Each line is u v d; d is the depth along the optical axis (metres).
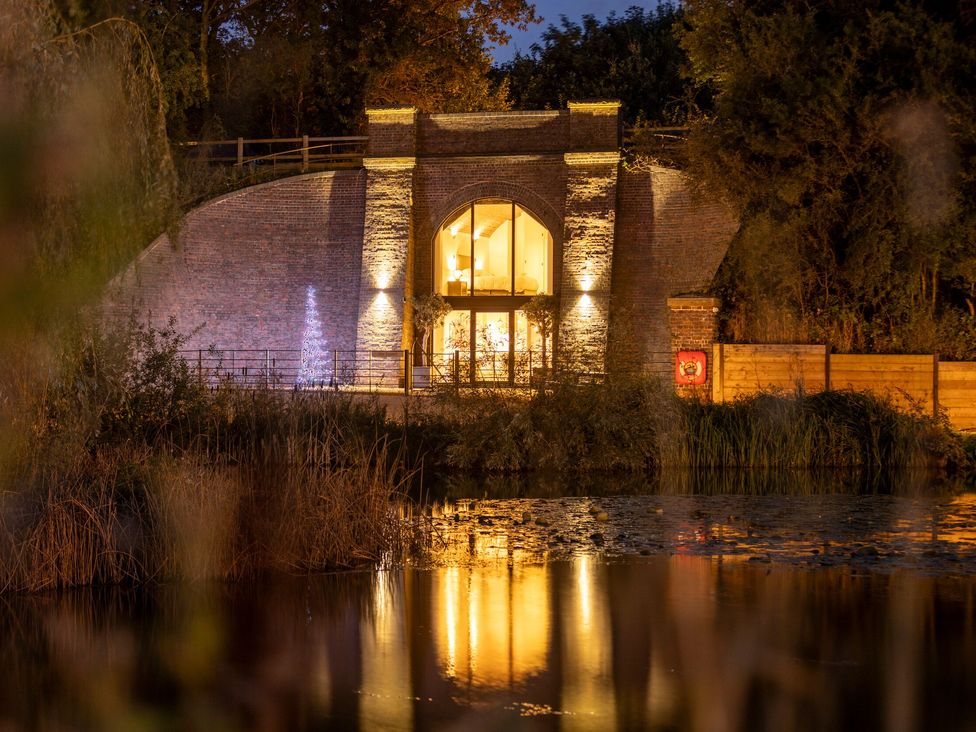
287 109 36.81
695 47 25.77
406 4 36.16
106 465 11.10
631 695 7.05
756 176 24.02
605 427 19.08
